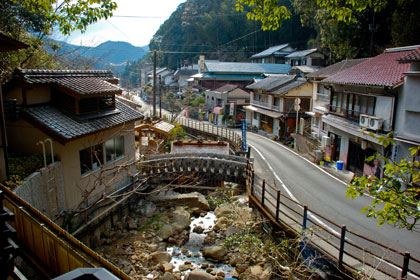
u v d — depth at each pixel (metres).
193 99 62.72
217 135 34.50
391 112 16.05
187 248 13.15
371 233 11.02
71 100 12.27
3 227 4.31
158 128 23.72
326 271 8.30
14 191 8.16
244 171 16.61
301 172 20.36
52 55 21.97
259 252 9.94
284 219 11.32
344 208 13.60
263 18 7.54
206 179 17.19
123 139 15.47
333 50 38.22
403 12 26.98
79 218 11.82
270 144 31.53
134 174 16.09
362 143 18.58
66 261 5.00
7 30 15.27
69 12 7.47
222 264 11.99
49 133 10.85
